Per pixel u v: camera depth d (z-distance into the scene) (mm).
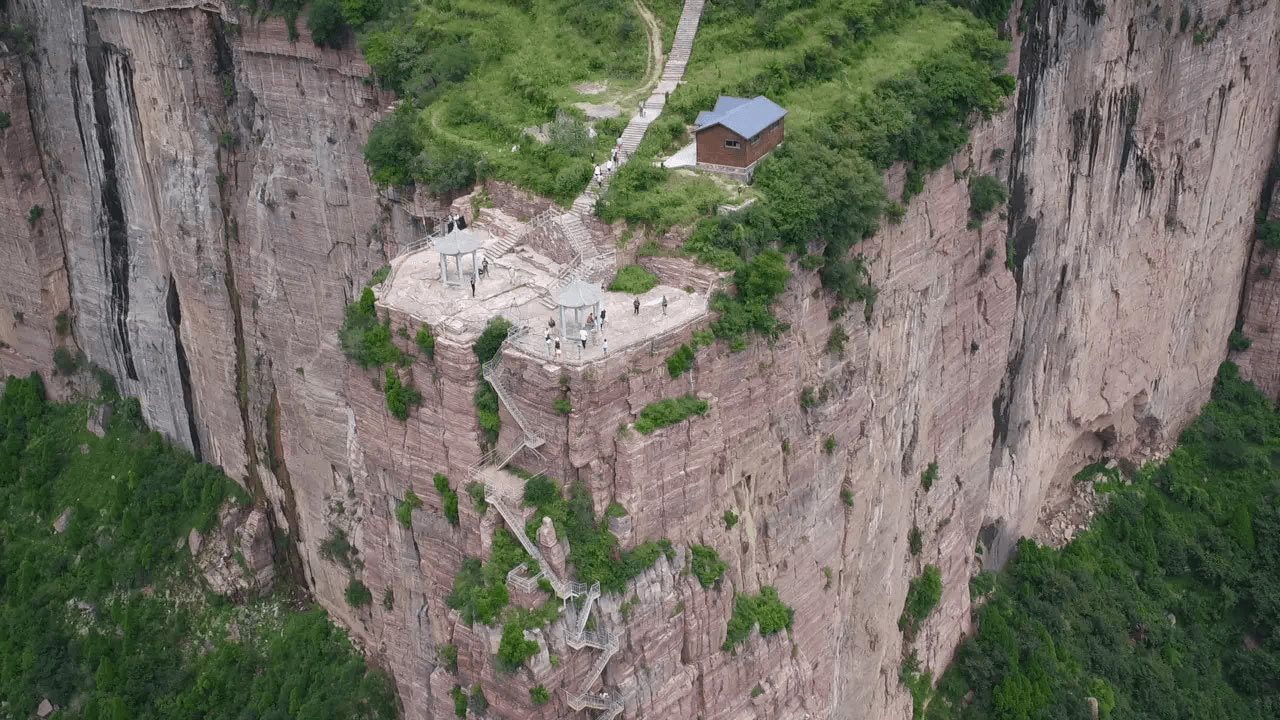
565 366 44500
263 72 72312
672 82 66000
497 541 46000
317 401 77438
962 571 75750
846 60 65188
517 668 44688
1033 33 69625
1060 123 73625
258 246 76750
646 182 54188
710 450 49219
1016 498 81812
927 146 60406
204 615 81500
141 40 76500
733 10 68125
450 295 50344
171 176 79312
